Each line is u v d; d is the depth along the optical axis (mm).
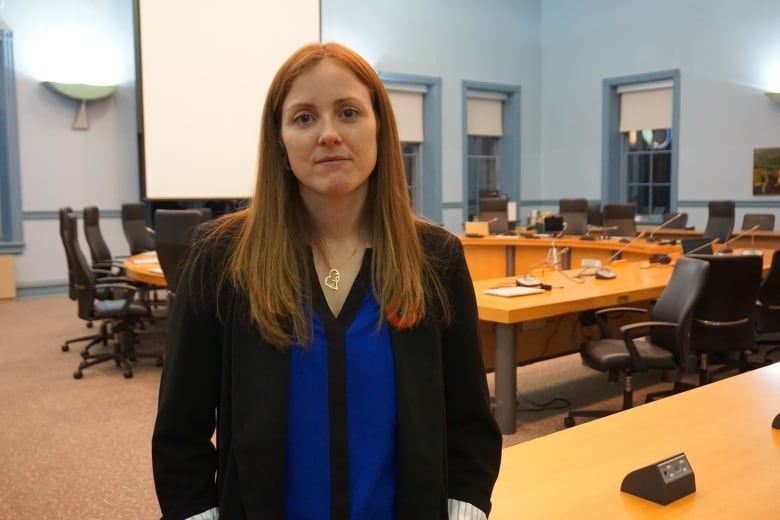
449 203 10484
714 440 1682
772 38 8773
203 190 7973
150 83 7605
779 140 8805
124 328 4895
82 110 7855
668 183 10148
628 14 10227
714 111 9398
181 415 996
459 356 1061
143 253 6352
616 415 1877
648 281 4191
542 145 11578
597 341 3654
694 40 9523
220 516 964
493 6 10750
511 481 1469
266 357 940
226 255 987
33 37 7590
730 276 3623
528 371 4828
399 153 1050
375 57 9539
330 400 943
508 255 7203
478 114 10945
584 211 7988
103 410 3945
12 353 5305
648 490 1373
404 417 961
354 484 946
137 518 2656
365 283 992
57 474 3064
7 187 7633
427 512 966
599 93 10688
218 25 7918
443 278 1046
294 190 1029
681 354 3342
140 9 7484
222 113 8016
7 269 7555
